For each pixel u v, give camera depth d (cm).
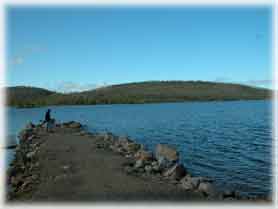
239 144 2698
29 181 1407
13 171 1667
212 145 2659
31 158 1941
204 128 4031
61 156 1831
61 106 16500
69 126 3734
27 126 3781
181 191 1175
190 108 10312
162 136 3306
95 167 1521
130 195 1110
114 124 4959
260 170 1775
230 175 1666
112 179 1305
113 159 1719
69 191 1160
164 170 1502
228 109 8950
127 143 2158
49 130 3375
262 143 2739
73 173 1417
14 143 2967
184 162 1986
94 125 4803
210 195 1162
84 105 17612
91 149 2062
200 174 1689
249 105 11675
